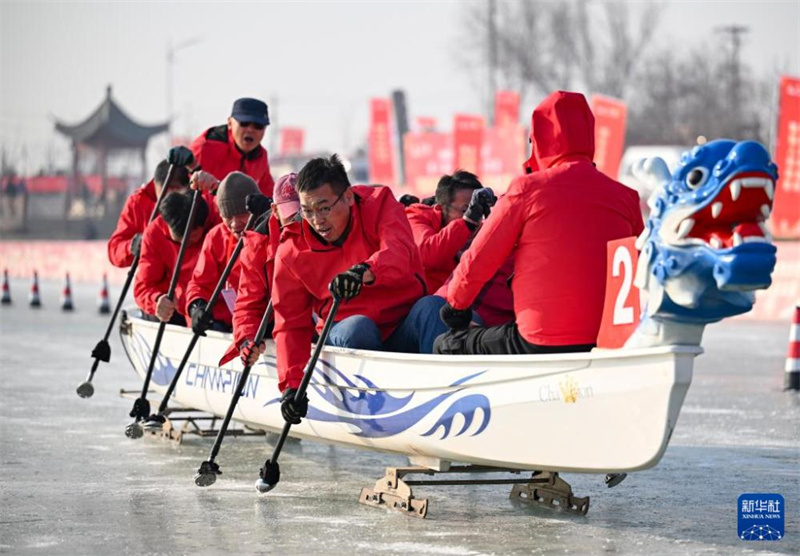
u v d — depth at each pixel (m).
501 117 49.94
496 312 8.23
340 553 6.31
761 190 5.42
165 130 83.94
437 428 7.12
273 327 8.87
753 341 20.58
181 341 10.31
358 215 7.84
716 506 7.54
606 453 6.13
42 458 9.34
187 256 10.70
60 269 44.28
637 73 80.81
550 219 6.66
